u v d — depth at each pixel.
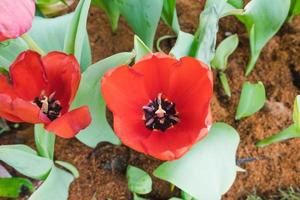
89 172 0.79
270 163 0.78
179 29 0.82
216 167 0.65
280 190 0.77
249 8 0.74
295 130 0.71
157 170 0.66
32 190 0.77
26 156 0.65
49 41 0.73
